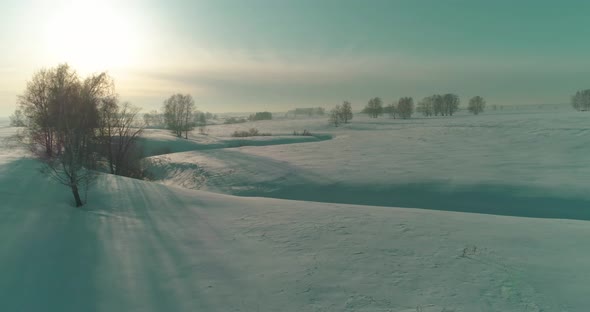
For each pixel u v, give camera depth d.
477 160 31.58
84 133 15.94
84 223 10.74
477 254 9.14
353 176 27.81
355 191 24.89
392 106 160.62
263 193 26.94
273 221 12.68
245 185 29.08
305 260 8.71
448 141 50.12
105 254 8.72
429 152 39.44
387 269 8.13
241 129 121.69
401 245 9.88
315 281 7.48
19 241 8.49
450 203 21.41
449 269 8.13
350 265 8.38
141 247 9.38
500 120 89.75
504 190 21.61
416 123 112.00
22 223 9.59
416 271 8.02
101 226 10.74
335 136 83.56
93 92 21.56
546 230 11.63
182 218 12.76
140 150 40.59
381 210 15.20
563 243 10.10
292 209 15.01
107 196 14.89
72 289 6.94
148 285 7.26
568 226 12.27
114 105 26.44
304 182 27.77
